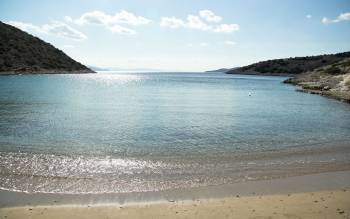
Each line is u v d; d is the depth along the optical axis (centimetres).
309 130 2494
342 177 1356
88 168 1472
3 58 14000
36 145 1892
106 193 1166
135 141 2055
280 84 10931
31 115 3098
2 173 1370
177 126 2627
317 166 1517
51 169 1444
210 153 1761
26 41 17200
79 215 966
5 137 2092
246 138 2169
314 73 10844
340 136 2258
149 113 3419
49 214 970
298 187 1234
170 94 6228
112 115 3222
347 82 6675
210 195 1150
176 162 1583
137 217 953
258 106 4297
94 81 11281
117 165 1527
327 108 4116
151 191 1191
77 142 1998
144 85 9612
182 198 1120
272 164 1548
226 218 945
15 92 5691
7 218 937
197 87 8906
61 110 3528
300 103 4744
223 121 2928
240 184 1270
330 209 1009
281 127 2622
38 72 14300
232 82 12550
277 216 956
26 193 1155
